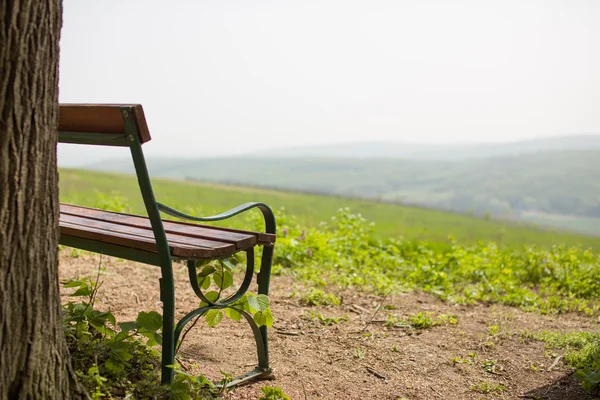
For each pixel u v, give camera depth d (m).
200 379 2.78
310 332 4.30
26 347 2.20
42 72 2.21
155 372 2.85
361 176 171.38
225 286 3.23
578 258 7.24
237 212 2.98
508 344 4.32
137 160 2.50
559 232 28.45
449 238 8.27
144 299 4.80
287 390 3.22
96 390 2.58
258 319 3.03
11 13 2.11
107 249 2.92
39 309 2.24
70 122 2.71
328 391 3.29
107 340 2.91
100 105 2.52
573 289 6.33
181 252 2.63
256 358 3.69
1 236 2.13
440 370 3.75
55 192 2.31
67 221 3.27
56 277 2.33
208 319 3.17
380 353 3.96
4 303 2.14
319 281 5.77
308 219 9.74
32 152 2.20
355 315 4.84
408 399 3.28
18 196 2.16
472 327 4.73
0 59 2.10
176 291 5.19
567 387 3.53
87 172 25.30
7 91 2.12
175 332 2.71
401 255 7.57
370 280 6.04
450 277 6.48
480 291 5.98
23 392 2.18
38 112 2.21
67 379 2.36
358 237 7.44
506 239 17.06
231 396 3.03
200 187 34.75
